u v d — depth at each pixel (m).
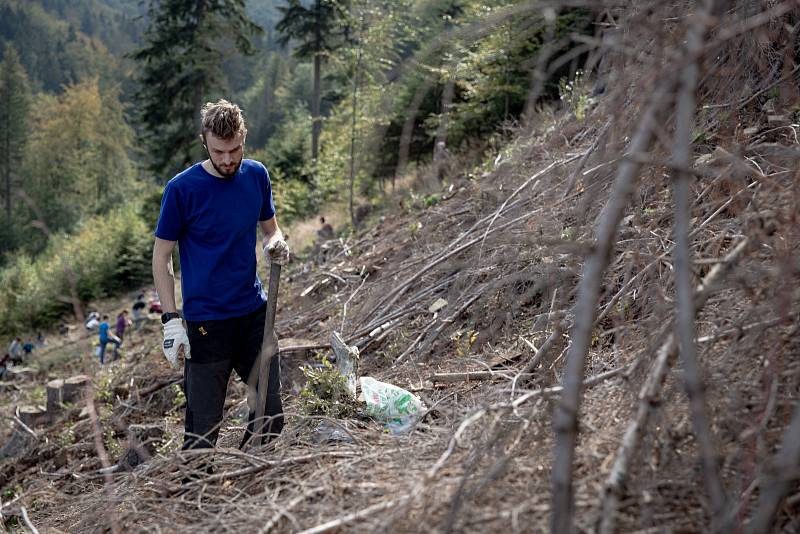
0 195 43.12
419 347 4.53
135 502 2.67
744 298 2.40
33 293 20.81
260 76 84.81
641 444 1.82
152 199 25.92
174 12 25.61
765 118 3.23
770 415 1.84
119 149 58.12
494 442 1.99
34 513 3.40
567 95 5.62
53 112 56.09
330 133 17.80
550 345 2.87
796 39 3.11
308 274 8.94
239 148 3.03
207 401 3.16
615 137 1.91
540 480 1.95
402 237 7.37
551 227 4.02
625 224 3.43
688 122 1.30
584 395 2.47
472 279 4.64
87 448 5.11
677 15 2.05
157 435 4.39
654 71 1.55
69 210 48.66
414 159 10.16
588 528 1.66
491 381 3.41
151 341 9.35
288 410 3.85
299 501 2.13
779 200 2.21
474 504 1.88
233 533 2.10
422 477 2.04
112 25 140.12
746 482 1.75
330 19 25.44
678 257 1.27
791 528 1.63
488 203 6.14
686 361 1.23
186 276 3.15
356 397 3.41
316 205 18.14
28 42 100.88
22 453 5.81
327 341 5.45
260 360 3.18
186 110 26.30
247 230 3.17
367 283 6.66
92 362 9.05
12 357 15.02
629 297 3.11
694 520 1.70
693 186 3.21
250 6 181.12
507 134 8.80
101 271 23.33
